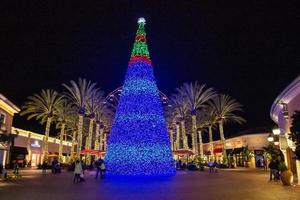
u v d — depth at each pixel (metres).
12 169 42.28
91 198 13.23
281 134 28.58
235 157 67.12
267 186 18.31
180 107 56.25
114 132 30.05
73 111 55.69
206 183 20.66
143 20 33.44
